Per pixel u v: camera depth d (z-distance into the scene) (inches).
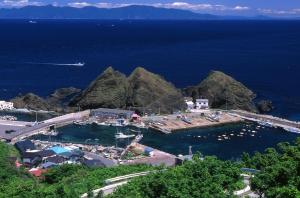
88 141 7337.6
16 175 4763.8
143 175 3767.2
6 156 5733.3
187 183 2987.2
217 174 3225.9
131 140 7485.2
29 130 7691.9
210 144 7327.8
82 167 4891.7
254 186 2854.3
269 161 3671.3
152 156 6476.4
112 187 3563.0
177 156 6441.9
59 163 5836.6
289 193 2367.1
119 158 6402.6
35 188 3531.0
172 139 7593.5
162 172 3408.0
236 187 3164.4
